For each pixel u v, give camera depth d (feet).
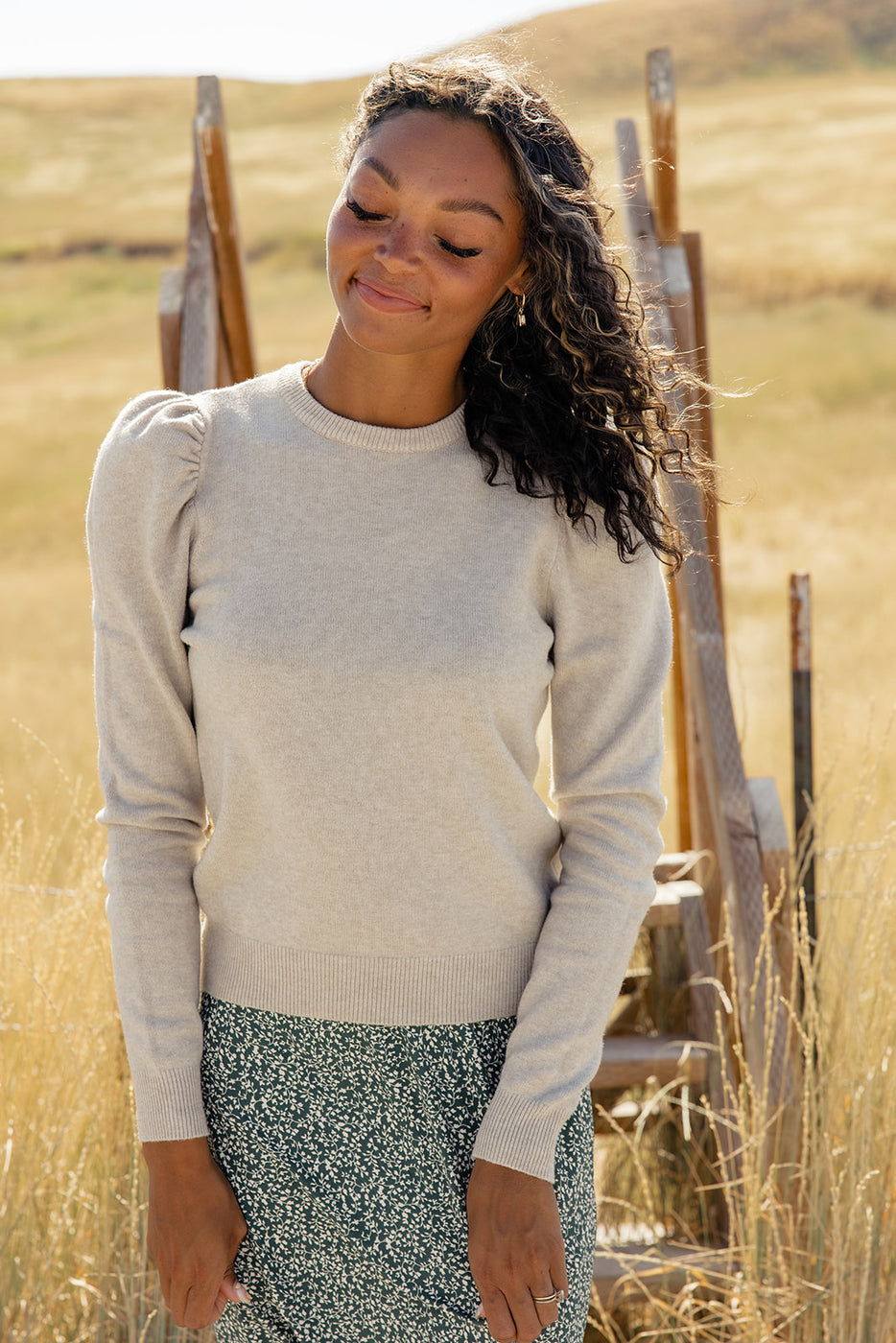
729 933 7.00
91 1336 6.15
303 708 3.80
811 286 80.84
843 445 51.01
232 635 3.81
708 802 7.84
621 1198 8.05
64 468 58.54
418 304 3.81
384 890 3.91
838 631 25.12
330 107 162.20
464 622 3.83
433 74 3.84
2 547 47.80
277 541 3.91
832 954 6.79
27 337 89.92
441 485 3.97
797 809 7.36
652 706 4.15
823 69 156.87
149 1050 4.00
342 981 3.99
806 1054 6.18
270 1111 4.09
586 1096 4.38
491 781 3.95
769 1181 6.02
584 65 155.22
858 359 65.46
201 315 7.39
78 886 6.91
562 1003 3.99
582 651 4.10
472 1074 4.06
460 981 4.02
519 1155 3.91
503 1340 3.93
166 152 147.43
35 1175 6.20
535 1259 3.88
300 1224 4.13
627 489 4.05
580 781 4.13
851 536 36.94
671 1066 7.64
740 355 68.28
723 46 162.40
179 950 4.09
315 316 82.94
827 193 99.35
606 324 4.06
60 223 118.73
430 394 4.01
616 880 4.06
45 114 164.25
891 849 6.95
